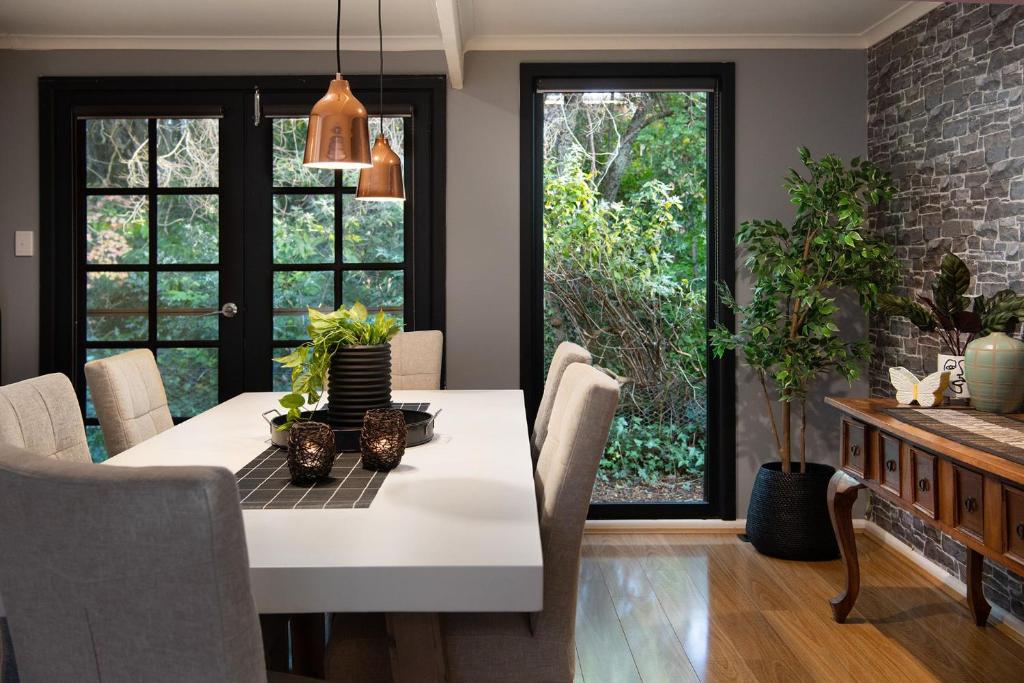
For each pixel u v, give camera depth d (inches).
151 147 162.2
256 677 41.4
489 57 160.6
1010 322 113.7
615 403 65.4
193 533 38.4
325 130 82.3
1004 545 80.6
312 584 51.4
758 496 151.8
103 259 162.7
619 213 168.6
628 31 155.3
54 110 160.2
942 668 105.0
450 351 162.4
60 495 39.6
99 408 102.9
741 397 163.6
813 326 142.7
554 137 167.6
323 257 163.5
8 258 160.6
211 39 158.1
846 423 117.5
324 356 89.7
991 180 121.0
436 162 160.6
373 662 64.7
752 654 109.1
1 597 46.0
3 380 160.7
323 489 71.0
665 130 167.8
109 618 41.0
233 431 98.3
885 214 154.4
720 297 162.9
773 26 152.9
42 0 138.3
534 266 165.6
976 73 124.6
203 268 163.0
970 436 90.7
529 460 82.3
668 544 157.6
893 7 142.3
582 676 103.1
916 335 142.7
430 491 70.4
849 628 117.6
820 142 161.3
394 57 160.6
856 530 164.9
